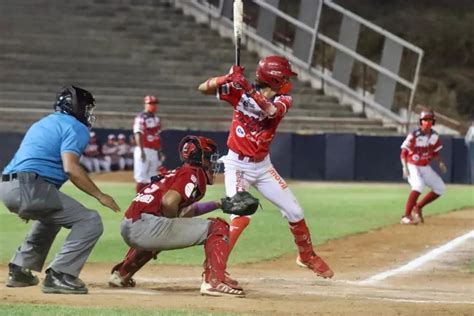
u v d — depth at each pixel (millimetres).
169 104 82938
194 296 20641
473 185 73250
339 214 45594
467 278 26109
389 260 29906
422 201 41594
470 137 74375
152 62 87500
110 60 87125
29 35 88438
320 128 81625
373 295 22109
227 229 20938
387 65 83688
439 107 102500
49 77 83375
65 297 20000
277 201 23062
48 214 20547
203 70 87688
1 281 23281
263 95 22000
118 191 57000
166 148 72312
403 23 115000
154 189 20750
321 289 23156
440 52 113062
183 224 20641
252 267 27828
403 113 84375
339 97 86500
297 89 86688
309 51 87688
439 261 29734
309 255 23531
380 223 41312
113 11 94125
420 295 22344
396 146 74688
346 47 85750
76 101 20594
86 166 71625
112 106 80625
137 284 23422
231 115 82375
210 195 55844
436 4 120938
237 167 22734
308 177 75312
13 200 20297
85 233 20594
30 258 21453
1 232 36219
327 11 111375
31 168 20250
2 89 81000
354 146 74812
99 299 19703
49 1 93562
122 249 31391
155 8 95562
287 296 21500
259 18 90250
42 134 20484
